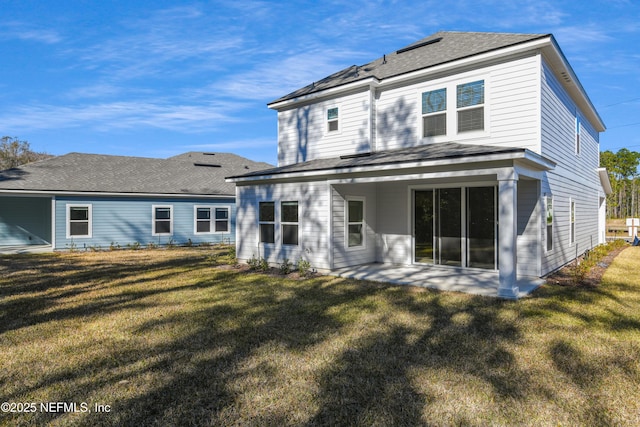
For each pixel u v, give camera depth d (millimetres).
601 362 4164
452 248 10406
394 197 11391
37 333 5305
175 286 8609
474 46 10336
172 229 19781
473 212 10055
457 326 5430
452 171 7941
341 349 4586
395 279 8969
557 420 3035
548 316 5887
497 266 9648
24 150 40000
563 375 3840
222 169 25344
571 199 11773
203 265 12219
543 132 8875
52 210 16688
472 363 4145
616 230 33156
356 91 11883
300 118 13562
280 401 3355
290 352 4508
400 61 12375
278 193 11445
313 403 3318
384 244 11594
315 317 5969
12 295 7789
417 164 8164
